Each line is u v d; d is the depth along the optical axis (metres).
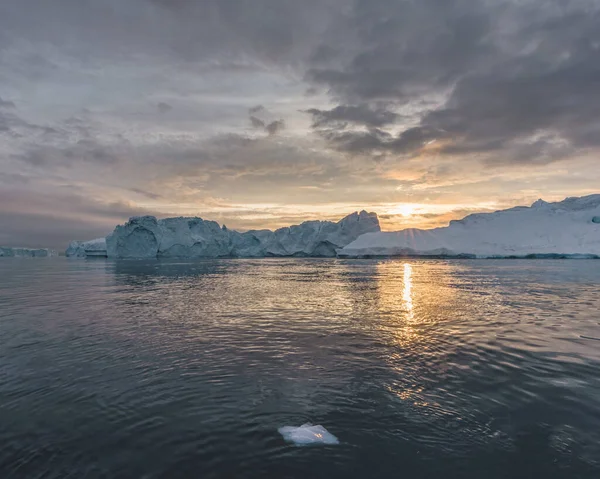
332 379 7.33
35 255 125.94
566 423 5.41
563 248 73.50
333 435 5.20
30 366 8.19
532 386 6.82
